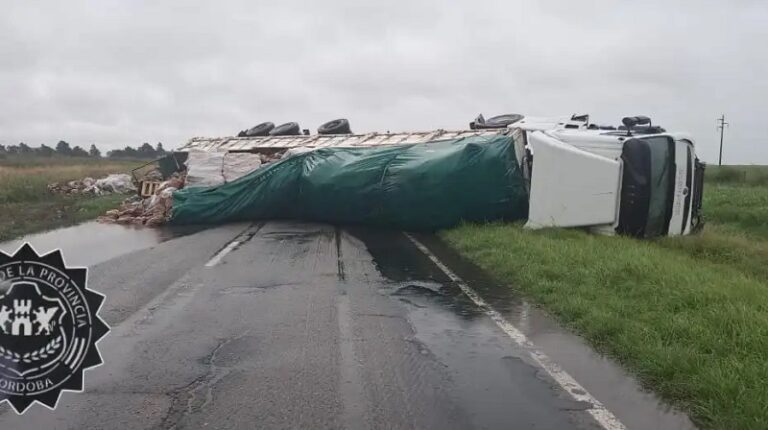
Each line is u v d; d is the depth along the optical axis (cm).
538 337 665
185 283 923
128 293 855
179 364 573
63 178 3120
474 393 511
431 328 696
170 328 688
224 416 464
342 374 551
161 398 495
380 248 1289
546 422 459
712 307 714
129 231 1578
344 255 1193
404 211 1547
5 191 2416
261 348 620
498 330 690
